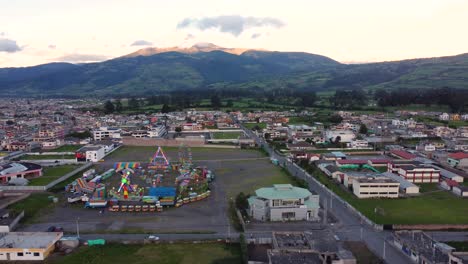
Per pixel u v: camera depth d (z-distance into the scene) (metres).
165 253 74.38
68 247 77.19
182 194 114.25
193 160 166.88
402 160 146.75
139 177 137.50
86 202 105.12
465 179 130.62
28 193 115.31
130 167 146.88
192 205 104.94
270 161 163.00
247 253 71.81
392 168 137.25
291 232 78.44
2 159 162.62
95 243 78.31
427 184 126.44
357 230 86.38
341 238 81.62
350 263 67.38
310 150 183.88
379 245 78.06
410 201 107.50
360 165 147.88
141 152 189.38
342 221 92.12
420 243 74.38
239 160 166.25
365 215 94.88
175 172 145.50
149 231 85.94
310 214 94.06
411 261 70.81
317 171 140.88
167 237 82.31
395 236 79.19
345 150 183.38
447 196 112.56
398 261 70.81
